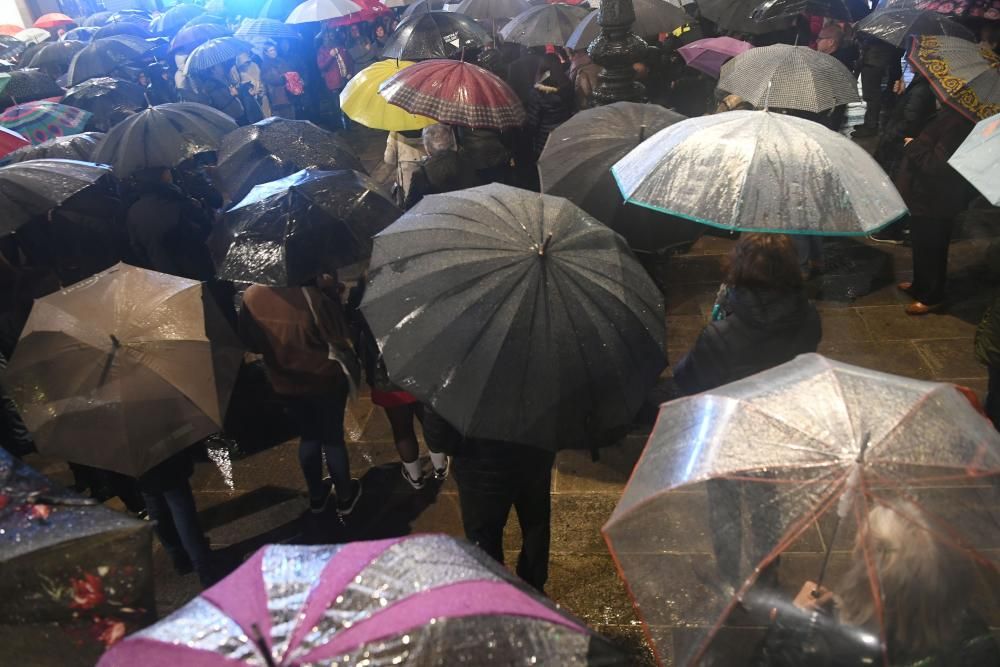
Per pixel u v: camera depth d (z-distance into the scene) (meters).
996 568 1.58
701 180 3.10
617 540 1.93
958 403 1.92
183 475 3.54
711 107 9.14
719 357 3.23
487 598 1.56
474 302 2.48
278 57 11.30
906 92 5.62
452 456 2.91
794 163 3.03
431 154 5.24
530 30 7.63
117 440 2.87
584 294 2.51
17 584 1.95
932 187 5.29
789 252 3.09
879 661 1.54
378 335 2.57
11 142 5.91
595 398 2.46
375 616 1.47
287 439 5.14
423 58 7.02
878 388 1.90
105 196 5.45
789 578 1.67
